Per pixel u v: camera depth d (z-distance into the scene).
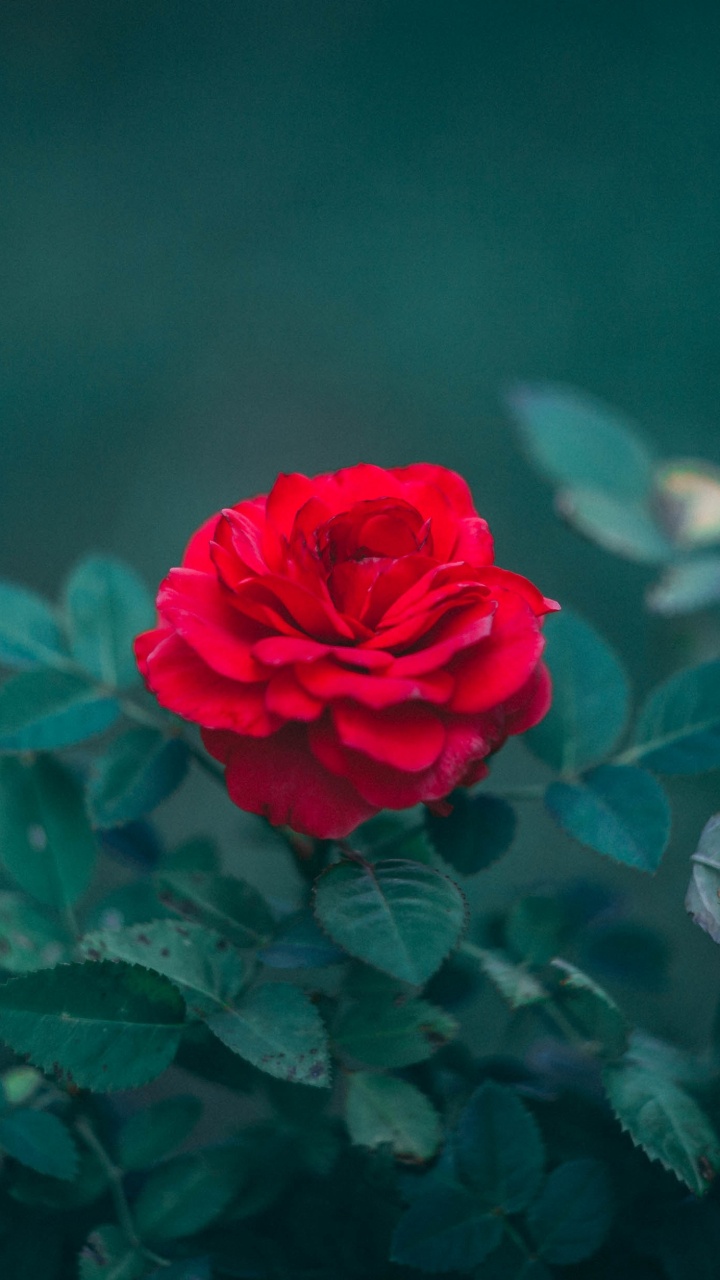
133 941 0.63
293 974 0.70
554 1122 0.65
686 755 0.66
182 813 1.42
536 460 0.76
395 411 2.11
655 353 2.12
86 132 2.68
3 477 2.06
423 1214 0.63
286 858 1.12
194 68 2.80
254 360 2.23
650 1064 0.64
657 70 2.62
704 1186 0.62
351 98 2.69
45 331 2.29
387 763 0.60
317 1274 0.64
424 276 2.33
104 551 1.94
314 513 0.62
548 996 0.64
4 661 0.68
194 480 2.04
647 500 0.76
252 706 0.61
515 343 2.18
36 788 0.67
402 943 0.60
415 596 0.61
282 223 2.47
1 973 0.66
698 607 0.73
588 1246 0.63
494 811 0.65
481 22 2.80
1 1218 0.64
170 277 2.39
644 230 2.34
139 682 0.68
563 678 0.67
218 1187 0.63
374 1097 0.62
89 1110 0.65
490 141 2.55
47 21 2.84
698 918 0.63
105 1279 0.62
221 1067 0.63
